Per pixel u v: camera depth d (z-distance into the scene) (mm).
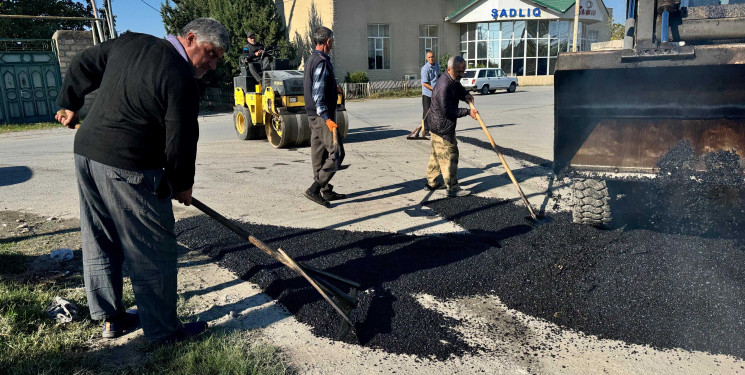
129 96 2553
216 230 4945
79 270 4055
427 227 5055
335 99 5648
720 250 3969
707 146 3871
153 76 2523
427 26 29672
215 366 2732
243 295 3666
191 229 4988
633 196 4539
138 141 2600
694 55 3361
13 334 2945
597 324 3213
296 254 4344
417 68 29344
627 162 4105
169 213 2814
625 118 4008
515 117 14289
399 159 8680
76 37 17781
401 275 3908
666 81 3783
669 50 3422
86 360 2791
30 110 17250
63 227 5172
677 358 2867
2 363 2691
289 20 28250
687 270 3721
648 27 3746
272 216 5512
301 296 3559
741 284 3496
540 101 19844
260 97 10062
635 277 3688
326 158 5852
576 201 4496
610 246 4191
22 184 7207
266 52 10414
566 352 2953
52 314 3211
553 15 29938
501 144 9734
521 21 30516
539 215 5098
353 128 12828
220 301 3568
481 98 22625
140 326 3189
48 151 10406
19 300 3293
